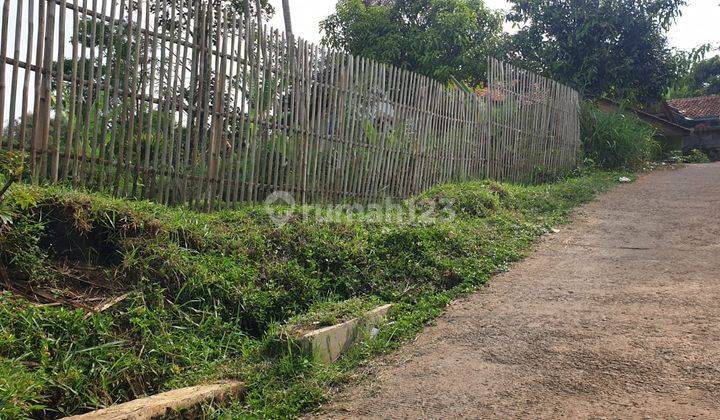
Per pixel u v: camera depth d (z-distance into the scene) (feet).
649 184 38.78
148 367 14.11
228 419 12.47
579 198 33.04
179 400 12.21
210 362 14.97
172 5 21.56
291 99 25.77
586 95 55.57
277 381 14.01
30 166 18.38
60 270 16.14
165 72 21.44
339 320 16.10
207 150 22.94
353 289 19.10
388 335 16.26
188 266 17.29
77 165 19.47
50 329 13.98
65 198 17.20
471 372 13.82
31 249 15.84
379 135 30.09
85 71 19.75
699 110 96.78
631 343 14.10
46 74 18.58
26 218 16.20
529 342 14.90
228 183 23.48
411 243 21.43
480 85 57.36
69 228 16.98
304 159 26.45
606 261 21.30
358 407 12.96
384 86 30.22
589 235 25.32
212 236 19.15
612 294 17.69
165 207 20.42
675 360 13.01
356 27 58.39
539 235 25.40
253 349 15.43
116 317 15.33
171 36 21.50
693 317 15.25
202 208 22.77
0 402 11.05
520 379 13.17
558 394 12.32
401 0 58.18
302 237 20.66
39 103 18.47
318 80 27.02
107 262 17.13
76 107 19.51
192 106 22.24
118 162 20.38
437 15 56.44
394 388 13.58
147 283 16.63
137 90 20.76
